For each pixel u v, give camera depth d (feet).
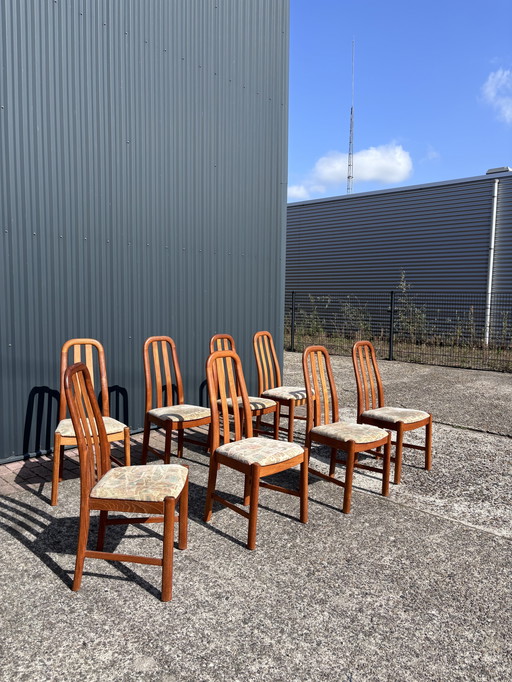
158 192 15.65
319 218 46.29
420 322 39.42
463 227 37.52
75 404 7.36
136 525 9.49
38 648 6.28
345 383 25.36
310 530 9.46
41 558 8.28
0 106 12.17
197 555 8.49
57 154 13.28
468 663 6.15
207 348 17.43
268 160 19.12
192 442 13.12
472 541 9.17
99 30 13.94
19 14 12.37
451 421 17.90
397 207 41.11
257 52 18.37
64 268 13.60
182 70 16.06
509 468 13.10
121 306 14.92
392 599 7.38
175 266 16.28
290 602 7.26
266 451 9.14
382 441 10.79
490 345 35.27
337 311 45.21
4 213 12.39
